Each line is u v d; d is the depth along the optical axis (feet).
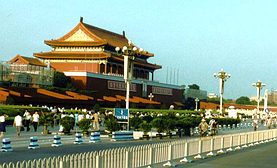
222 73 226.38
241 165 72.49
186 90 583.99
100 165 49.57
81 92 337.31
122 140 119.85
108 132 138.41
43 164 44.14
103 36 439.63
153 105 436.35
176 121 144.25
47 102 290.35
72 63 403.95
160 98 480.23
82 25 413.59
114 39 460.96
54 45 411.95
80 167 49.93
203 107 590.55
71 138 121.70
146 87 448.24
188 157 75.61
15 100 261.65
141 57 487.20
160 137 133.28
